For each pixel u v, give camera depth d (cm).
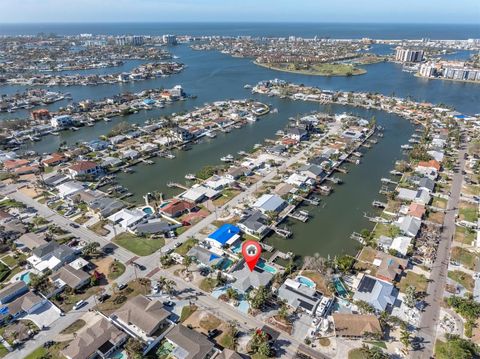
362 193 15725
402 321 8831
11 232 12375
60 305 9431
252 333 8606
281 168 17825
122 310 8881
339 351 8150
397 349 8181
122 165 18512
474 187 15812
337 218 13862
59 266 10838
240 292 9812
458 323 8869
